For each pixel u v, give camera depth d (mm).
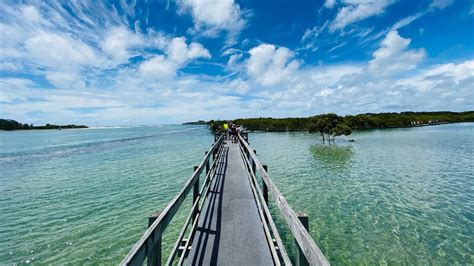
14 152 35469
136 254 1485
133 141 52781
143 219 10172
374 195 13273
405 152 30219
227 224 4527
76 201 12664
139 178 17312
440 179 16875
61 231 9250
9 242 8500
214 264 3307
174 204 2547
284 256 2646
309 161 24250
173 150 34031
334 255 7578
